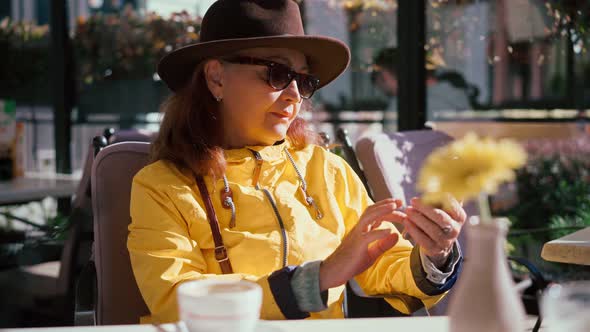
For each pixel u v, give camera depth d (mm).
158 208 1781
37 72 5707
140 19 5430
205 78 1970
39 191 3508
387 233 1488
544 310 897
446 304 2480
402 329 1147
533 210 4293
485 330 855
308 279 1517
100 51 5520
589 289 877
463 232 2768
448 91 3938
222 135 1979
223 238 1814
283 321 1208
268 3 1975
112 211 2080
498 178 854
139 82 5477
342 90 4273
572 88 3934
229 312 933
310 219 1912
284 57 1978
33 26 5824
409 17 3701
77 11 5543
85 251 2590
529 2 3926
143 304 2066
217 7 1991
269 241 1812
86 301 1925
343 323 1189
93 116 5551
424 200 881
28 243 3340
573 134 3984
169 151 1896
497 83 3977
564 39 3926
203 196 1835
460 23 3908
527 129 3986
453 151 879
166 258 1688
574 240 1898
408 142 2717
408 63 3723
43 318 2865
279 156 2002
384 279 1929
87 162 2498
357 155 2559
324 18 4285
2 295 2936
